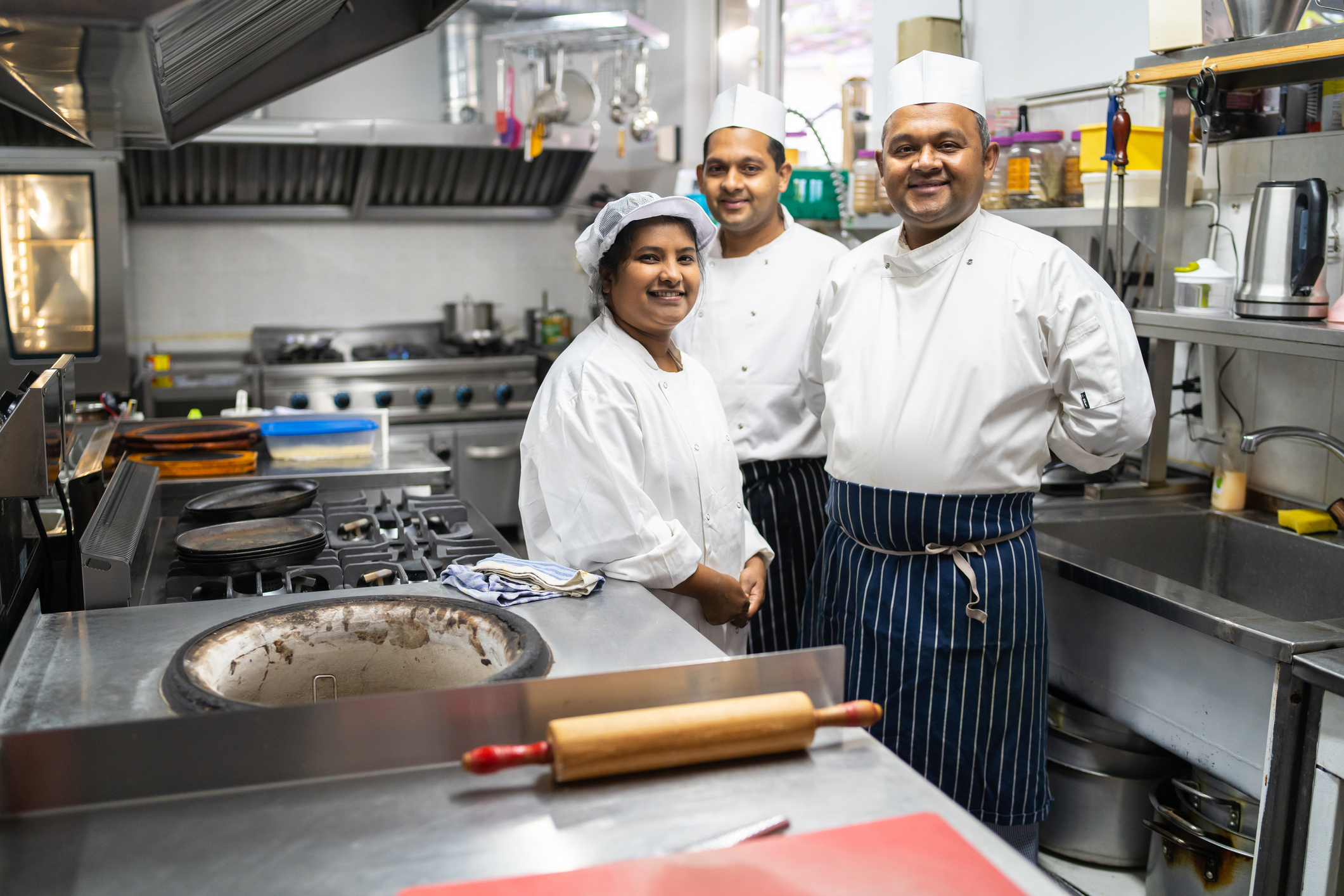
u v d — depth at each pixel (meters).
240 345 4.98
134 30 0.91
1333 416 2.22
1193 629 1.75
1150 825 1.99
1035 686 1.85
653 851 0.85
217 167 4.59
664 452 1.72
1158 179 2.36
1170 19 2.11
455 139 4.49
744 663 1.06
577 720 0.95
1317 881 1.59
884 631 1.85
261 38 1.60
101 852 0.84
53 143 3.86
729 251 2.43
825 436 2.17
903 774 0.98
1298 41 1.84
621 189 5.42
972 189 1.77
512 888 0.79
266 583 1.71
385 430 3.03
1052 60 2.80
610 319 1.79
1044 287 1.76
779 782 0.96
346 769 0.96
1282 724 1.60
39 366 3.91
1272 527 2.23
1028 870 0.83
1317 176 2.18
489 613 1.29
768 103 2.31
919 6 3.24
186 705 1.02
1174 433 2.68
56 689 1.08
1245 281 2.06
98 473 2.23
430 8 1.75
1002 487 1.79
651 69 5.01
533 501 1.77
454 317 5.05
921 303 1.84
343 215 4.92
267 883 0.80
